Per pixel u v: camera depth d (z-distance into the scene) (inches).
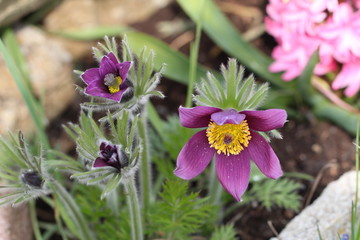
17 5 28.8
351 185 24.1
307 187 25.6
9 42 28.6
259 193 24.6
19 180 20.8
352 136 27.2
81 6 31.0
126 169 19.2
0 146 21.3
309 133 27.5
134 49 28.2
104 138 19.7
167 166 25.0
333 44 26.1
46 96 28.3
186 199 22.3
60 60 29.0
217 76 28.3
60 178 25.8
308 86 27.1
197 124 19.8
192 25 31.3
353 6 26.9
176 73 28.0
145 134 21.7
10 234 24.4
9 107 27.1
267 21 27.8
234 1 31.5
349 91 26.6
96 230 24.4
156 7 32.0
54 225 26.1
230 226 23.7
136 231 21.8
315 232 23.3
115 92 19.2
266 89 19.6
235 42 28.9
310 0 26.0
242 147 20.1
